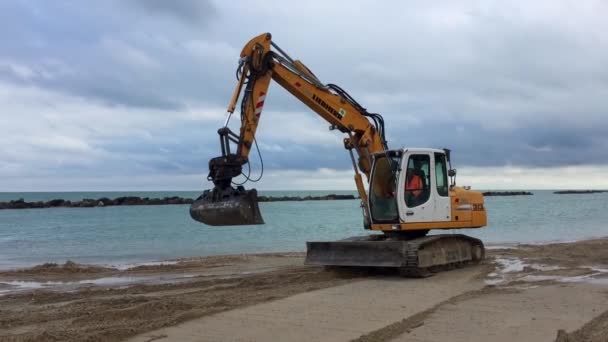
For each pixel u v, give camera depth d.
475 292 10.18
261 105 12.03
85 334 7.38
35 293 11.48
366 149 13.47
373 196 13.02
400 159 12.59
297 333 7.35
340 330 7.47
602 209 60.12
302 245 24.72
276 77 12.53
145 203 91.88
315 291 10.45
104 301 10.11
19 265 18.08
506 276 12.29
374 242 12.12
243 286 11.57
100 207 82.75
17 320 8.62
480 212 13.99
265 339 7.10
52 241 27.48
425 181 12.92
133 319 8.37
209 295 10.34
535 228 32.00
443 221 13.02
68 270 15.15
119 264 17.45
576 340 6.86
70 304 10.01
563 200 100.94
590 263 14.59
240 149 11.46
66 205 83.69
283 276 12.80
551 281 11.48
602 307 8.77
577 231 29.78
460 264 13.69
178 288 11.69
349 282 11.53
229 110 11.34
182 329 7.63
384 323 7.81
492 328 7.48
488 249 18.45
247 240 27.33
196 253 21.55
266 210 66.75
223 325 7.81
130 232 32.97
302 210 66.62
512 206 70.12
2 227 38.28
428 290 10.48
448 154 13.44
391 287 10.84
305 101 12.98
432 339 6.98
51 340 7.16
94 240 27.75
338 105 13.17
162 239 28.16
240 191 10.55
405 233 13.34
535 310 8.57
